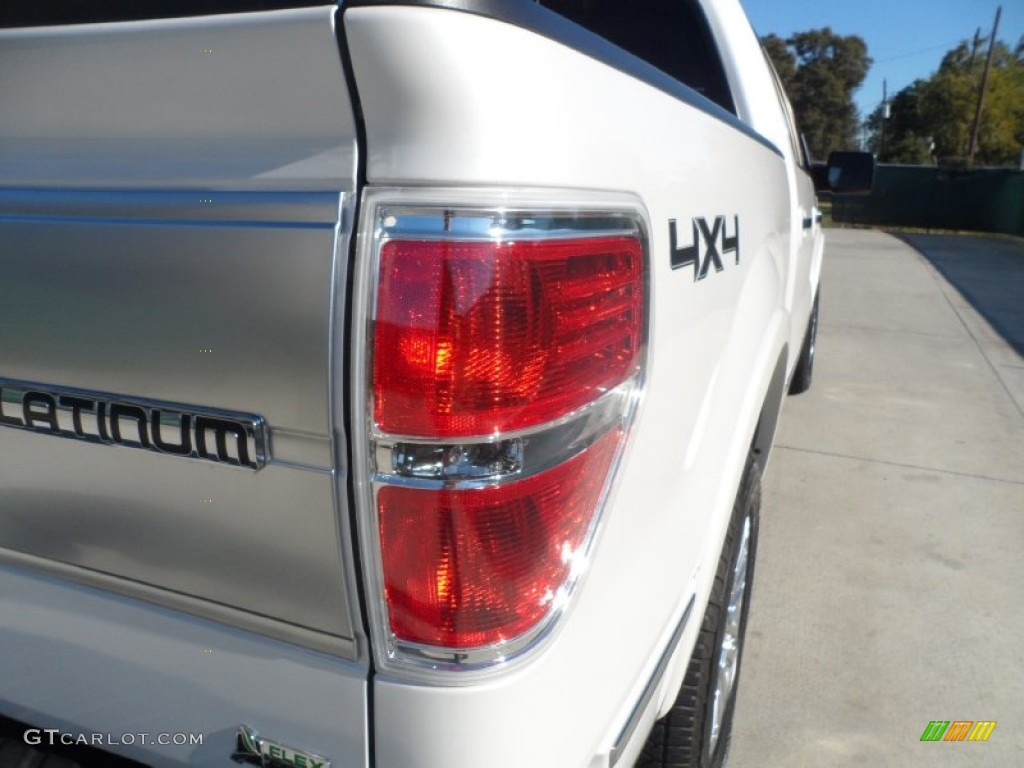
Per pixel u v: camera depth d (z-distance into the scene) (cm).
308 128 89
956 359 696
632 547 119
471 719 97
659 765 172
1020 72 4800
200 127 94
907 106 5228
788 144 286
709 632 173
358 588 96
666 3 250
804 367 548
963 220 2348
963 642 279
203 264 94
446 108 84
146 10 91
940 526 368
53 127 102
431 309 88
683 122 133
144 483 103
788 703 248
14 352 107
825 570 327
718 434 162
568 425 98
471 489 92
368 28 83
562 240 94
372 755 101
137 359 99
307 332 90
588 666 110
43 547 115
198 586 105
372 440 90
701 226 138
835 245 1725
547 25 95
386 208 87
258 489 96
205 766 113
